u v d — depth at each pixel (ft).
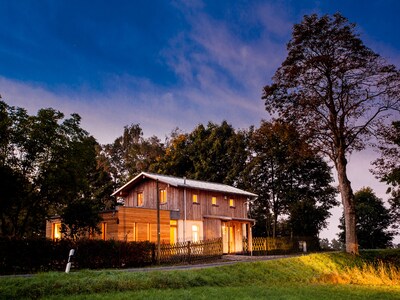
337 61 109.19
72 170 93.25
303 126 112.57
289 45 112.68
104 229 108.37
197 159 205.26
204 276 63.52
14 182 80.12
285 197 172.14
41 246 71.26
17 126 86.28
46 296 45.32
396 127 103.19
